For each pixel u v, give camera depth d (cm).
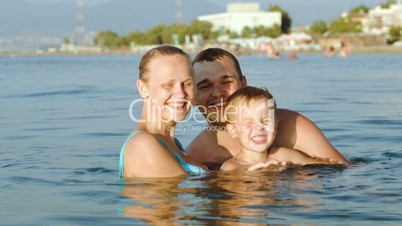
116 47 14838
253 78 2039
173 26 12975
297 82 1814
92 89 1605
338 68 2886
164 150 449
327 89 1510
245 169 473
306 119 520
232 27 13138
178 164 453
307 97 1278
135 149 449
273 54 5728
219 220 342
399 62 3716
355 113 965
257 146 476
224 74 498
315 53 7962
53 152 612
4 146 658
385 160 539
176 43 11275
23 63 4997
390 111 991
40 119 932
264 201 383
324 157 507
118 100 1256
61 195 414
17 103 1227
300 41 9825
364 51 7950
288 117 516
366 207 369
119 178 466
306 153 510
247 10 13975
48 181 463
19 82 2009
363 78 2038
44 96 1400
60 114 1001
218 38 11850
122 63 4531
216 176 453
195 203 379
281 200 385
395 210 362
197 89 504
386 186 424
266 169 471
